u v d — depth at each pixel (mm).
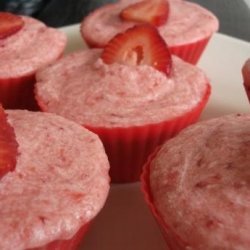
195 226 91
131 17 162
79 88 130
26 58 148
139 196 124
